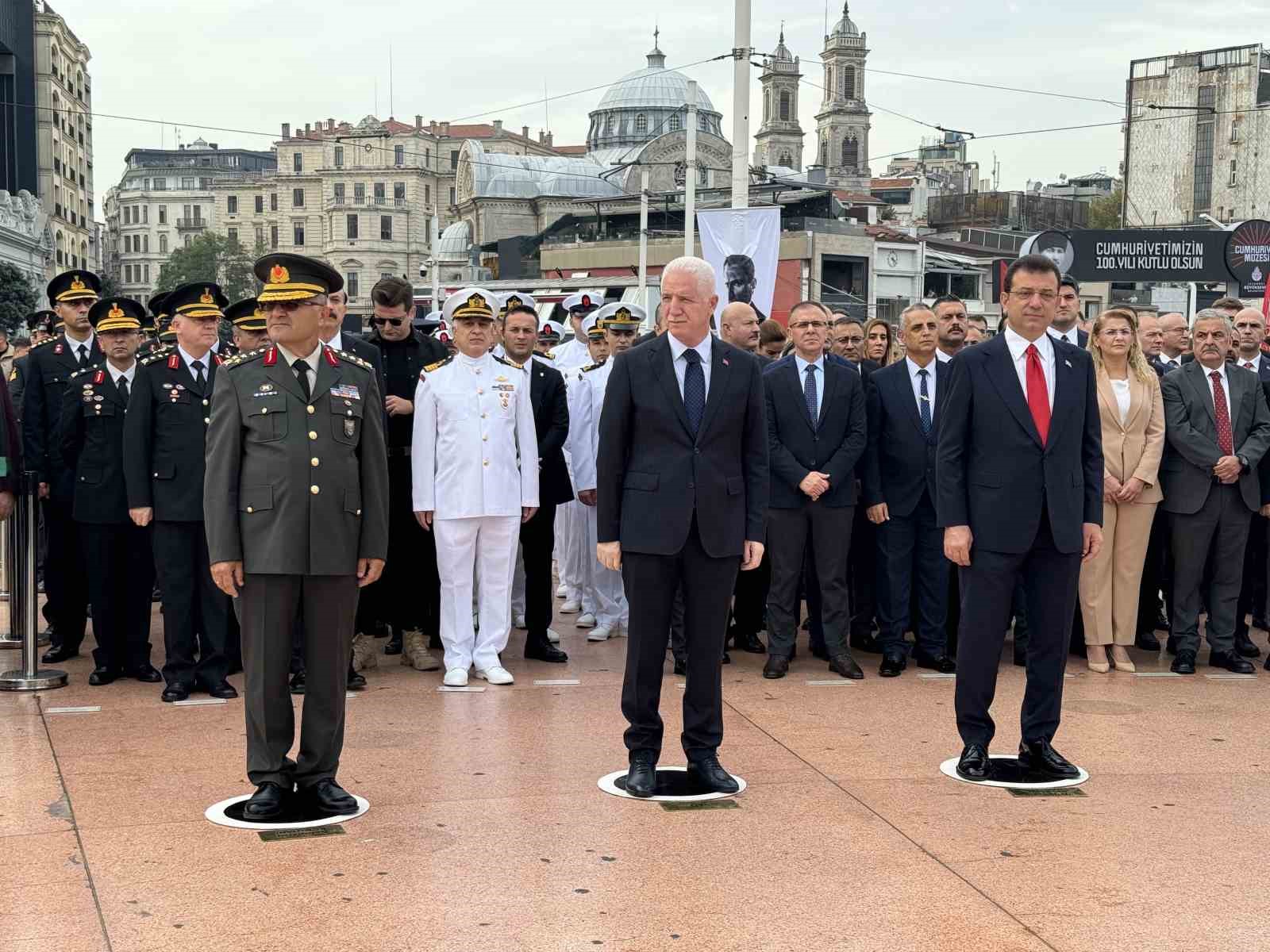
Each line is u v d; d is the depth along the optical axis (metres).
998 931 3.90
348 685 6.95
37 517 7.09
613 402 5.23
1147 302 51.19
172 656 6.70
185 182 135.75
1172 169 78.19
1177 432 7.61
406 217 118.06
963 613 5.53
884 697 6.89
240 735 5.99
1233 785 5.39
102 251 149.88
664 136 71.00
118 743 5.82
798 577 7.40
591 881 4.24
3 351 10.88
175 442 6.67
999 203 80.75
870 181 110.69
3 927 3.86
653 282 44.91
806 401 7.35
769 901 4.09
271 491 4.84
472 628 7.25
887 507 7.58
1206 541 7.65
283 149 123.31
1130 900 4.15
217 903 4.04
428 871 4.31
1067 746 5.98
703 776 5.23
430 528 7.29
